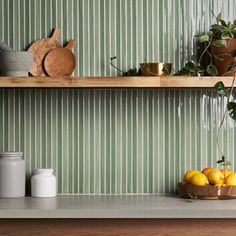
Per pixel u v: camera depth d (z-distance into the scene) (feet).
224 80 8.05
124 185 9.04
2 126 9.04
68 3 9.07
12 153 8.57
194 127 9.06
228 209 7.23
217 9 9.06
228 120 9.05
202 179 8.20
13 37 9.07
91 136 9.04
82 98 9.04
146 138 9.04
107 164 9.04
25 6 9.06
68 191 9.02
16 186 8.52
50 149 9.03
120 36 9.06
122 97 9.04
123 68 9.05
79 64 9.05
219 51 8.43
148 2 9.09
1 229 7.38
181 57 9.06
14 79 7.97
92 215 7.24
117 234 7.39
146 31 9.07
